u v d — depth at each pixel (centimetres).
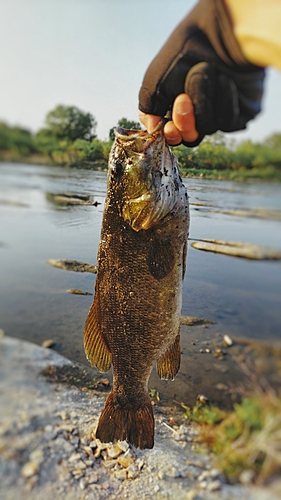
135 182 31
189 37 20
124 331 36
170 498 46
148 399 39
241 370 60
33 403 58
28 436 54
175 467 49
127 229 33
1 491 47
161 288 34
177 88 22
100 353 39
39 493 48
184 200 33
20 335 70
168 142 26
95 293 37
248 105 20
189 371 50
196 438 54
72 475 49
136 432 40
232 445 55
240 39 17
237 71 19
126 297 35
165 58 21
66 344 55
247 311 73
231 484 52
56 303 55
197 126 22
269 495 51
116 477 49
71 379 58
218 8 18
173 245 33
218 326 55
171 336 36
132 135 30
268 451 55
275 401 59
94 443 52
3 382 61
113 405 40
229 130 21
